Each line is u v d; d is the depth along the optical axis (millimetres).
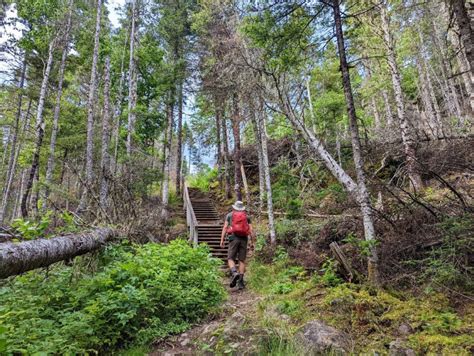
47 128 17453
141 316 3928
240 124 14680
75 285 4156
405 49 16016
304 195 10375
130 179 10648
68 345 2811
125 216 8352
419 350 2740
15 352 2559
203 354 3281
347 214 6973
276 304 4215
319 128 12508
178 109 20812
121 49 18891
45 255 3627
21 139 17016
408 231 4922
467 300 3486
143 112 17453
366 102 19641
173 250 5801
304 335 3197
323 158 5156
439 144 7836
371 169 9125
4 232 3906
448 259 3955
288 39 5395
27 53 15172
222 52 12055
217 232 10625
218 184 20453
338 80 13672
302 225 8086
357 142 4711
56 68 16828
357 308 3502
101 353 3297
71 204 11039
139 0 18891
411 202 5379
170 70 18062
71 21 14883
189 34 19688
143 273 4414
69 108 18391
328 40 5551
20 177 25219
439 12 11352
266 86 5762
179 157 20859
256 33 5332
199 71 16750
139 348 3441
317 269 5660
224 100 14156
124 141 16625
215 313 4348
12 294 3707
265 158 9055
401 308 3451
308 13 5254
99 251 5555
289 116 5453
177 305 4328
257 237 8844
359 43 7941
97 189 10531
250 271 6902
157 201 14961
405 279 4203
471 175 6066
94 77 13656
